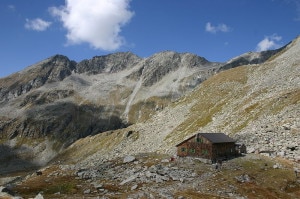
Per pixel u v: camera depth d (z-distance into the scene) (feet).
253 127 341.62
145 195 166.30
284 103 366.84
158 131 599.16
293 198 182.09
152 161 264.52
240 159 253.44
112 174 238.27
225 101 541.34
